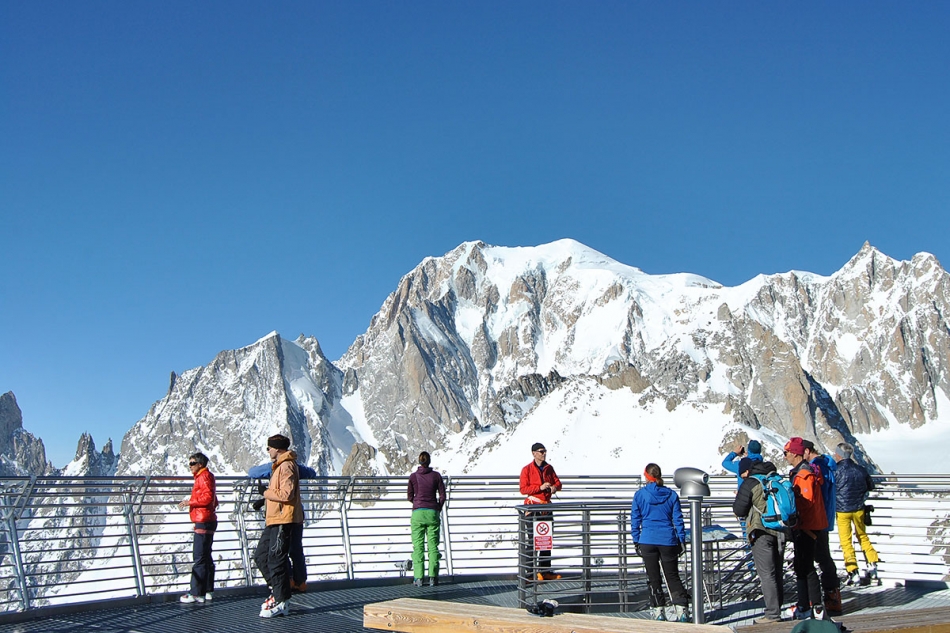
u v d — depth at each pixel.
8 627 16.47
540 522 17.86
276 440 17.92
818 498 16.66
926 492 22.03
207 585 19.20
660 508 17.00
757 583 20.45
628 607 18.77
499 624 14.57
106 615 17.77
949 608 16.34
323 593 20.89
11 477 18.31
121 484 19.91
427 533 22.22
